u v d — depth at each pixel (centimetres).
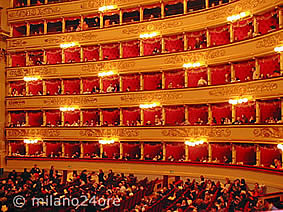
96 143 3600
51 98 3709
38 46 3816
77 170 3494
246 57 2781
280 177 2327
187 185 2459
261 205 1812
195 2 3547
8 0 3938
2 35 3862
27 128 3734
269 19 2738
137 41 3519
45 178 2802
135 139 3344
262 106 2683
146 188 2641
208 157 3014
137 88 3531
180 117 3291
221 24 3034
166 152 3278
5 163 3731
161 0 3350
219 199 1973
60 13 3747
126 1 3484
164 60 3309
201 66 3144
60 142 3700
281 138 2412
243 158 2803
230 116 3000
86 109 3656
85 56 3744
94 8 3625
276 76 2481
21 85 3912
